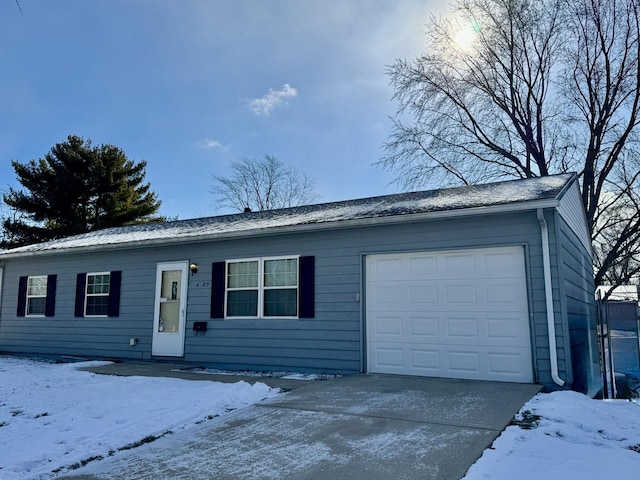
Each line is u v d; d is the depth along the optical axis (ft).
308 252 28.45
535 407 16.72
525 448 12.16
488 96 66.08
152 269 34.71
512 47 63.77
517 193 24.61
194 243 33.09
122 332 35.29
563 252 23.16
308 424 15.16
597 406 17.25
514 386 20.66
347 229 27.37
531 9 61.46
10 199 84.99
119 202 89.30
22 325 40.75
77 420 16.57
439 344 24.06
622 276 61.21
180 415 16.87
